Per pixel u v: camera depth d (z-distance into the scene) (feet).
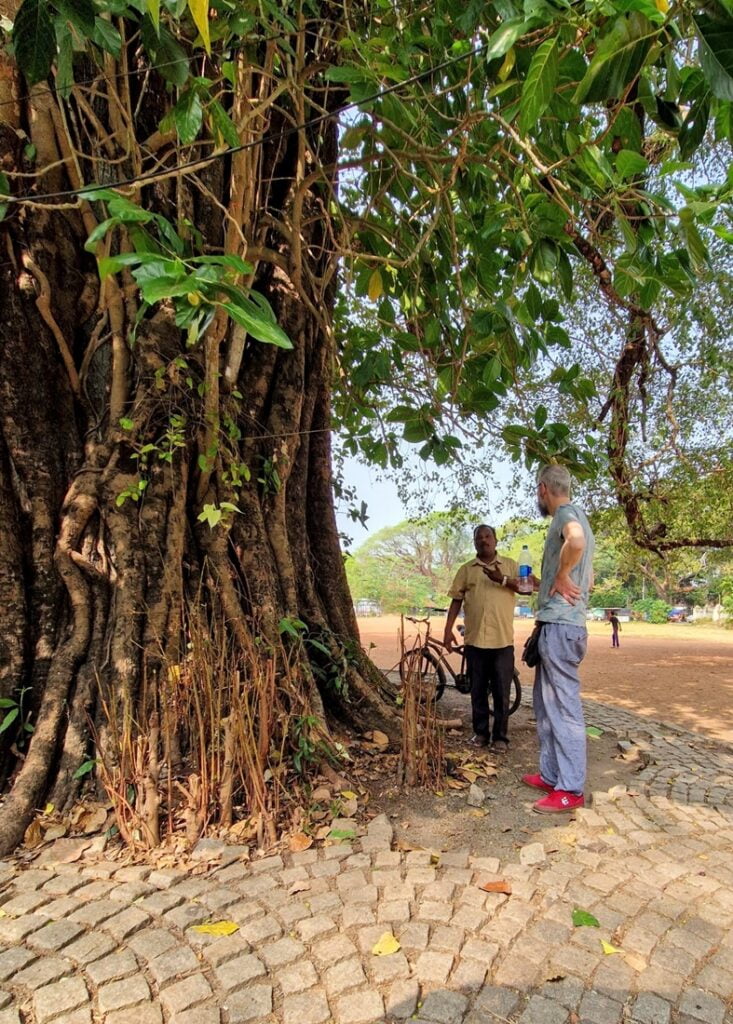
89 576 10.62
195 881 7.67
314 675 13.03
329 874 7.89
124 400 11.17
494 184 14.29
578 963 6.27
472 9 8.52
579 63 7.73
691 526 29.76
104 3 6.82
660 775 12.07
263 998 5.73
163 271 5.15
